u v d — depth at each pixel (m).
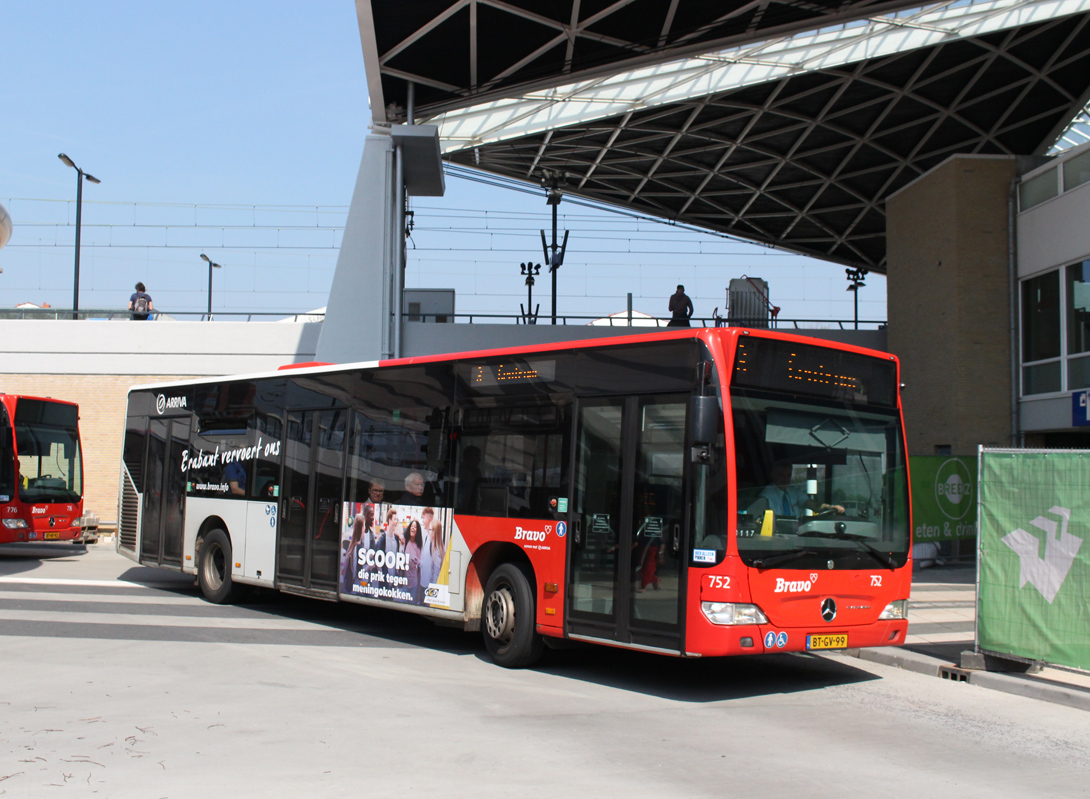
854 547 8.44
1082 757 6.35
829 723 7.18
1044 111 29.42
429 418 10.62
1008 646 8.77
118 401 26.75
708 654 7.64
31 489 20.62
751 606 7.76
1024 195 22.39
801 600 8.03
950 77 26.75
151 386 15.78
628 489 8.43
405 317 24.61
